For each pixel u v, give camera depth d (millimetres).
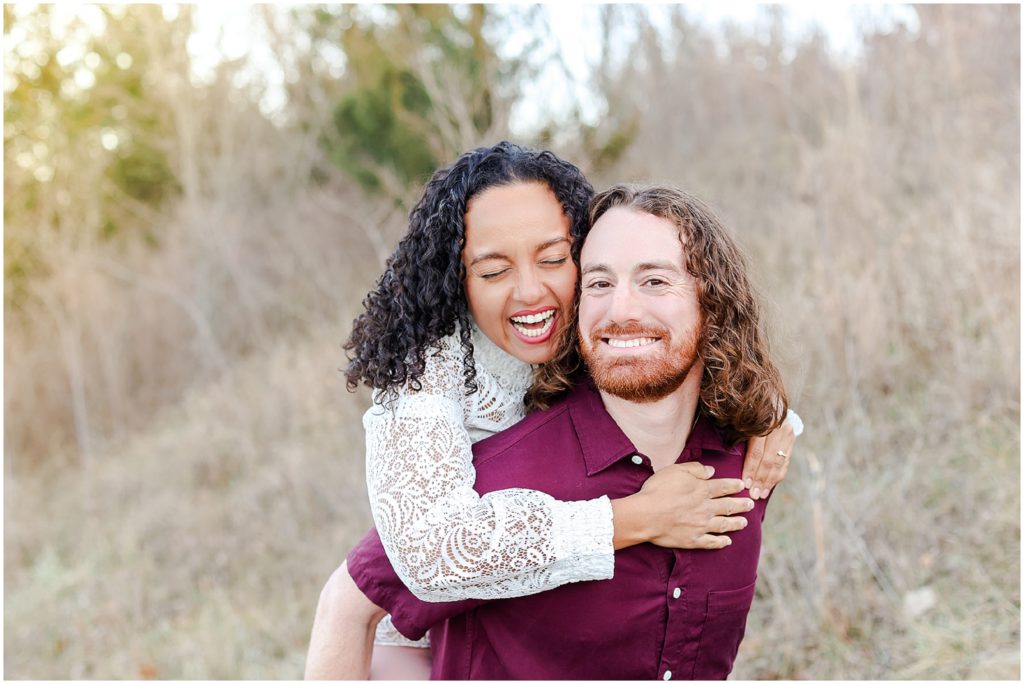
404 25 8242
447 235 1792
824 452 4062
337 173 10094
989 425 4008
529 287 1771
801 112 7145
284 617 4816
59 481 8758
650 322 1599
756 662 3373
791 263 5246
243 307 10258
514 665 1719
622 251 1610
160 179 12031
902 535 3633
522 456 1730
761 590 3688
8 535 7125
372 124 8648
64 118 11375
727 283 1687
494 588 1586
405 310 1789
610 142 7609
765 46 7992
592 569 1587
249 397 8078
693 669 1753
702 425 1824
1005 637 3135
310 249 9930
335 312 9062
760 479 1846
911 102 6211
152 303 10852
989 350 4258
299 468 6188
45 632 5340
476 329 1922
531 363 1858
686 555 1692
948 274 4660
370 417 1789
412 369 1732
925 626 3252
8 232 10977
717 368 1706
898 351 4543
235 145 11172
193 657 4551
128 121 11750
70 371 10297
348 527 5512
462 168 1816
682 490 1655
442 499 1598
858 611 3404
